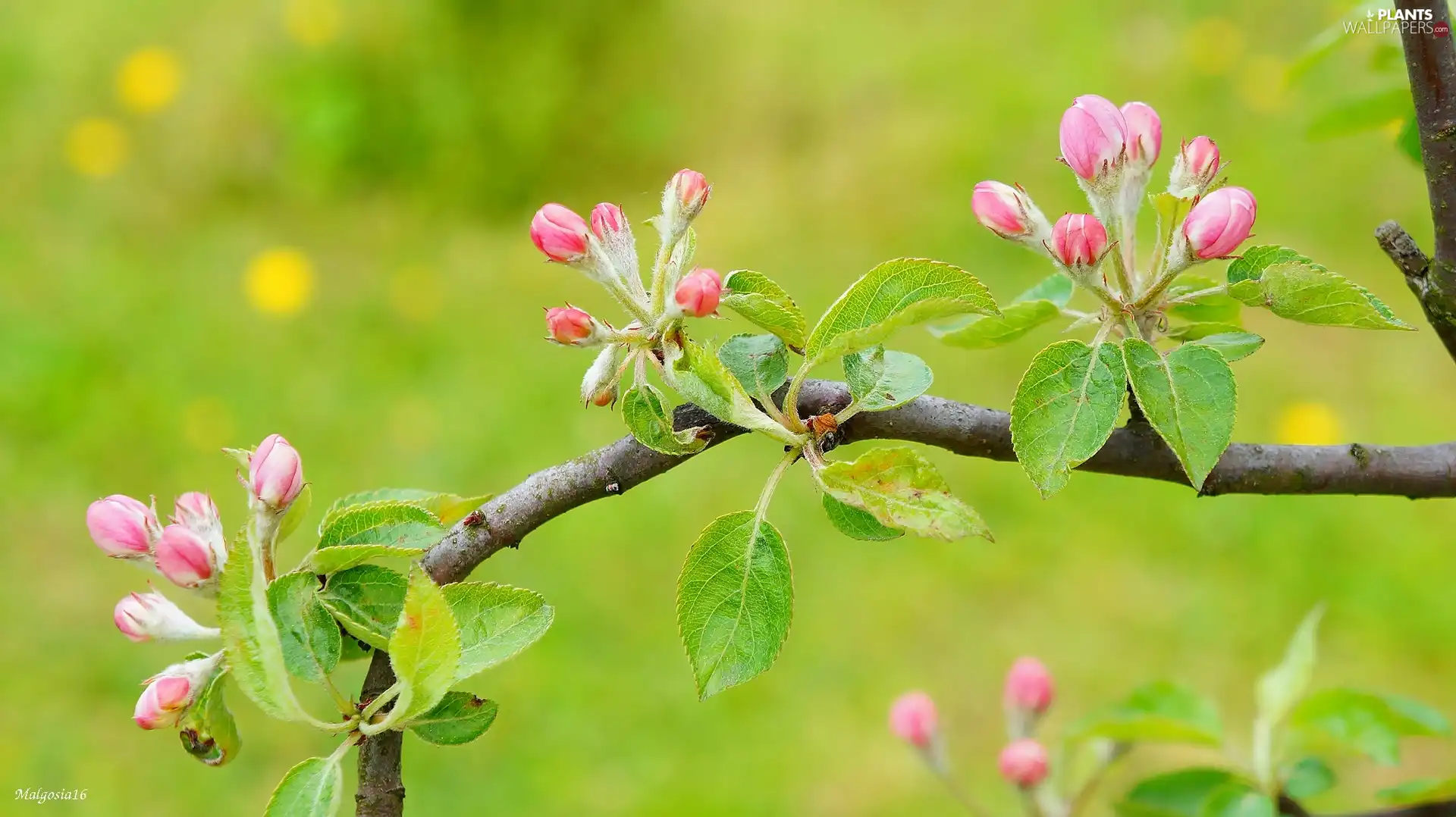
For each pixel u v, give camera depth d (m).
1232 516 2.53
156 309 3.17
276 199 3.64
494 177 3.64
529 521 1.11
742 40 3.81
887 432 1.12
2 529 2.58
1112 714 1.29
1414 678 2.24
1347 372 2.76
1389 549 2.44
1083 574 2.48
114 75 3.84
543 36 3.64
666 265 1.10
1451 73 1.12
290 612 1.10
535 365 2.98
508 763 2.20
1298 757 1.25
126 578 2.49
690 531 2.59
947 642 2.38
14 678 2.27
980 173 3.29
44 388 2.89
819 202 3.33
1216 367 1.10
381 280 3.31
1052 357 1.10
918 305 1.09
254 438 2.81
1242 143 3.27
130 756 2.16
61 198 3.56
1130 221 1.13
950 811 2.09
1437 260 1.14
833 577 2.51
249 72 3.76
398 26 3.65
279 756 2.17
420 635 1.07
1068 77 3.51
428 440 2.79
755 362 1.12
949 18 3.83
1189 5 3.65
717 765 2.18
